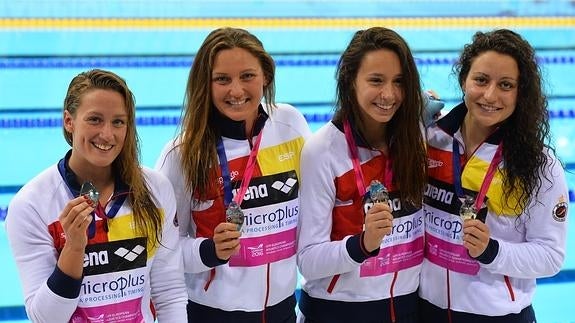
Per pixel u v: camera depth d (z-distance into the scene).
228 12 19.30
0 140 12.38
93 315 4.73
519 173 5.10
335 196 5.40
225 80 5.11
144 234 4.82
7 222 4.73
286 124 5.56
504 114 5.09
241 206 5.27
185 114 5.29
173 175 5.31
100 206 4.74
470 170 5.29
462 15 19.69
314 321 5.61
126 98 4.68
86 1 19.30
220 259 5.11
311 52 16.92
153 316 5.12
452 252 5.35
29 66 15.30
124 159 4.77
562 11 20.09
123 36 17.27
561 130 13.40
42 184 4.72
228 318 5.39
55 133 12.73
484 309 5.29
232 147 5.34
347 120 5.38
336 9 19.88
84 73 4.74
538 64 5.25
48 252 4.65
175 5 19.52
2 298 8.52
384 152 5.41
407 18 19.41
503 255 5.09
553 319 8.38
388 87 5.11
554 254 5.20
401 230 5.39
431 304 5.54
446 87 15.00
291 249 5.50
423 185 5.37
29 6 18.66
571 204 11.00
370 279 5.39
